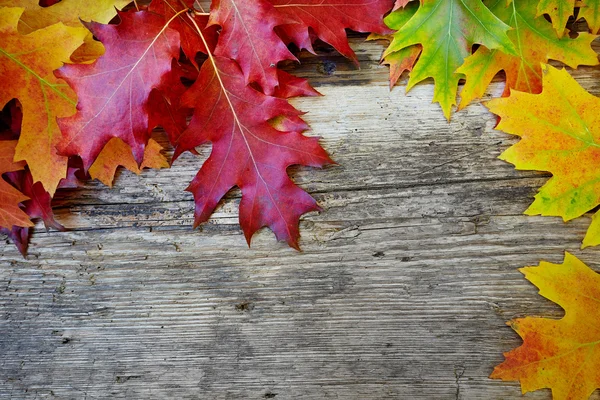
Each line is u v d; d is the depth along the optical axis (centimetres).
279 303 63
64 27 59
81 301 64
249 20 59
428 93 64
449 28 61
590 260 62
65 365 63
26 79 60
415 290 63
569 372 60
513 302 62
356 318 63
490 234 63
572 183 61
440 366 62
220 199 63
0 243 65
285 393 63
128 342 63
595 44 64
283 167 62
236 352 63
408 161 64
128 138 59
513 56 62
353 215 64
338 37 62
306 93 62
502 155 62
